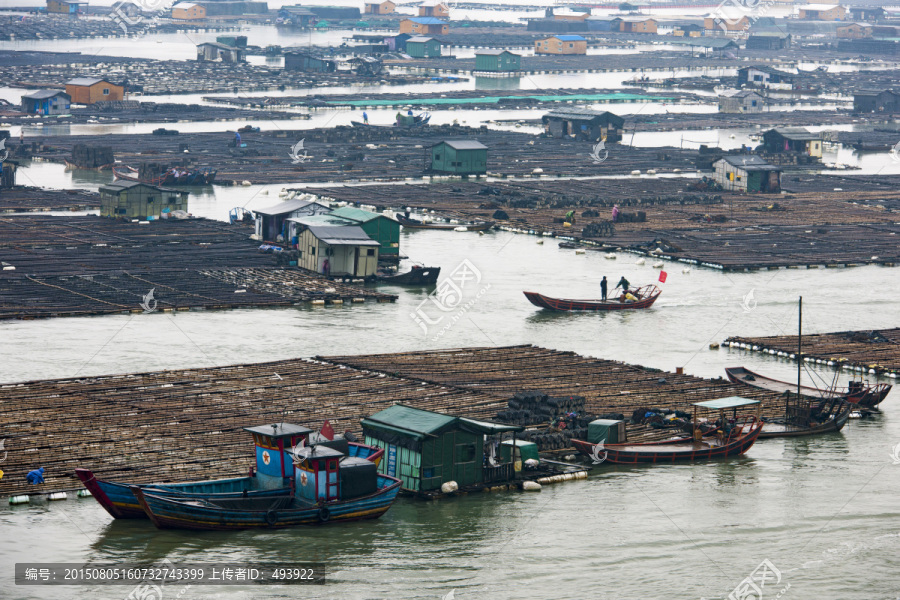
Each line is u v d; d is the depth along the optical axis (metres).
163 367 168.38
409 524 116.44
